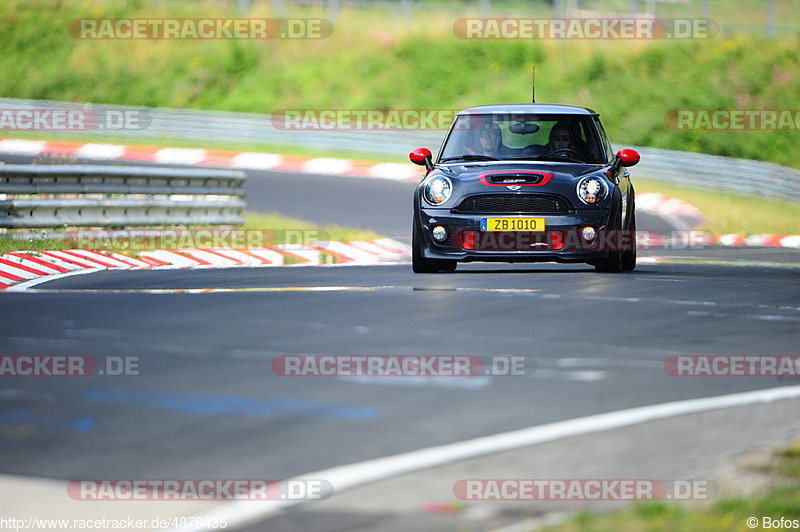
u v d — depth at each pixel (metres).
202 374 24.12
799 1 169.62
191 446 18.45
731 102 133.88
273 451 18.11
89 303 35.56
